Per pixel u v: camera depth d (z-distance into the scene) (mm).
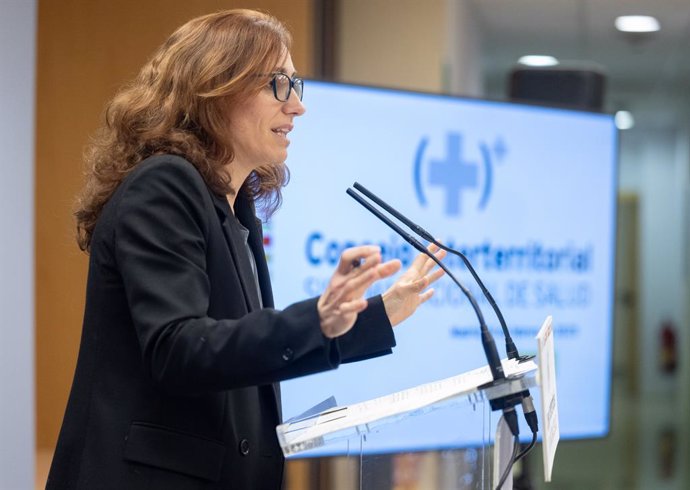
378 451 2146
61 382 5555
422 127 5812
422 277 2527
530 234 6141
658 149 14227
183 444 2152
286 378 1967
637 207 14477
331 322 1922
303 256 5441
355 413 2104
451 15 7188
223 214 2295
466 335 5879
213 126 2330
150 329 1995
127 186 2180
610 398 6406
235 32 2369
